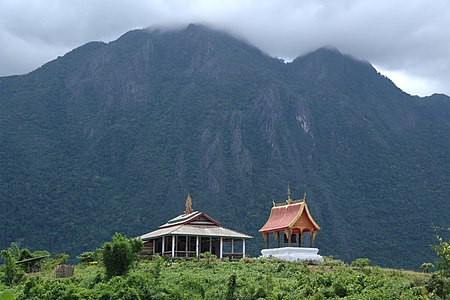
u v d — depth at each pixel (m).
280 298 41.12
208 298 42.25
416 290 40.09
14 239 174.50
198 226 70.94
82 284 46.81
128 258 48.06
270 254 63.44
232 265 55.22
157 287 43.25
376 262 172.00
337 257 172.25
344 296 41.91
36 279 49.41
